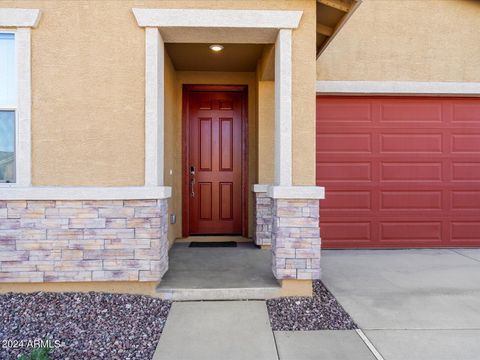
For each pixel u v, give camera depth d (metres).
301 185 3.70
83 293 3.60
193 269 4.32
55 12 3.59
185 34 3.84
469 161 6.14
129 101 3.63
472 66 6.02
